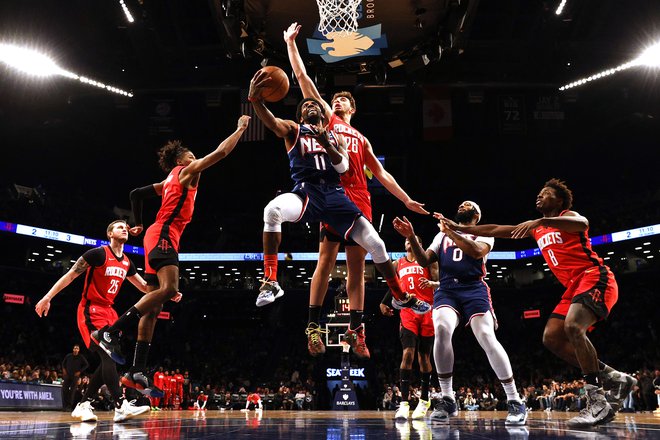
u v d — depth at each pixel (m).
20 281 29.95
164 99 26.47
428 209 37.09
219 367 31.41
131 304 32.66
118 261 6.64
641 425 4.77
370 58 15.34
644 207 30.28
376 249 4.61
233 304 34.91
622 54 23.67
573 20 21.89
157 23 21.83
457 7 13.46
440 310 5.50
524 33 23.00
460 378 29.69
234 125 30.02
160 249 5.43
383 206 36.22
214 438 3.08
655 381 17.66
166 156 6.18
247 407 23.42
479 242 5.45
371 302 33.25
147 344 5.29
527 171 35.19
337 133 4.96
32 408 12.74
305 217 4.59
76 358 12.28
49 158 32.06
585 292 4.98
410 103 27.56
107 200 35.66
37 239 29.53
